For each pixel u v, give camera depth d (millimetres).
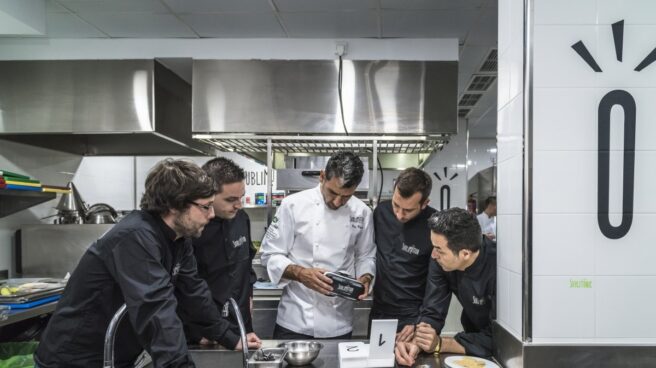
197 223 1216
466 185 5609
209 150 4105
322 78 2998
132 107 3014
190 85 3617
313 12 2656
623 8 1214
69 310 1225
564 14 1221
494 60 3520
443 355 1419
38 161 3404
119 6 2584
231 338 1491
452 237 1326
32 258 3059
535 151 1220
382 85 2979
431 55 3008
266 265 1935
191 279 1471
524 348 1195
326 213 1930
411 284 1926
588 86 1220
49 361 1255
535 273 1213
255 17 2729
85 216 3252
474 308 1509
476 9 2600
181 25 2846
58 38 3053
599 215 1211
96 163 4074
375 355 1282
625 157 1213
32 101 3031
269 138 3006
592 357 1188
